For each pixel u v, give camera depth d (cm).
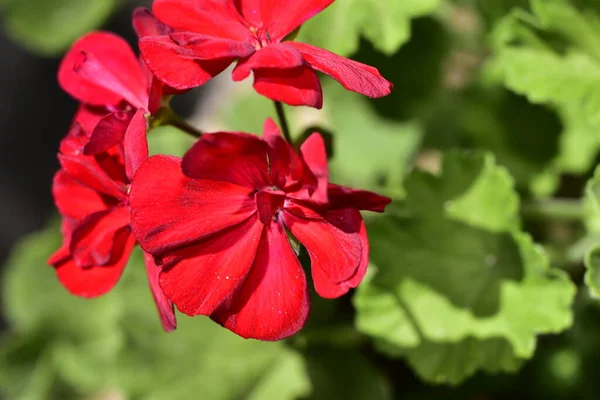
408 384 42
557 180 39
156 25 28
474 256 36
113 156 28
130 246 28
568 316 34
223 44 27
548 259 36
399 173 42
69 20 51
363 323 36
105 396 51
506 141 40
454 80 44
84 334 50
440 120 43
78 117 29
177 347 41
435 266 36
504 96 39
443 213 36
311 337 40
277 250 27
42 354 50
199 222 26
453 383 35
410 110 43
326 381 41
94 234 28
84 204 28
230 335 42
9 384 50
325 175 26
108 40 29
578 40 36
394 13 36
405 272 36
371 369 40
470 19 44
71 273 29
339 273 26
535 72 36
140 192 26
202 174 26
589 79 36
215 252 27
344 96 44
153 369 41
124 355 41
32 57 62
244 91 53
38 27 51
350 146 45
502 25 37
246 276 27
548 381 40
